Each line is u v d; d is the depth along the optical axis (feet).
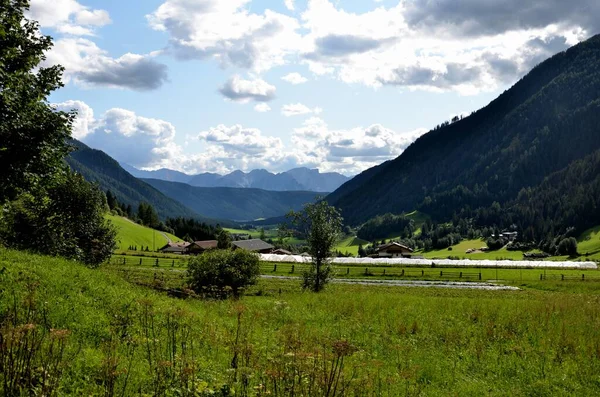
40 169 84.33
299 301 91.71
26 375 25.58
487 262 384.47
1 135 75.46
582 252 629.92
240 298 103.35
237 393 31.58
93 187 124.47
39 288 49.06
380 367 45.52
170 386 31.58
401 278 262.26
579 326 69.41
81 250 119.44
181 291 90.94
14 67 84.28
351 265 351.46
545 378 46.19
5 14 78.13
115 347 37.14
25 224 109.91
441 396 39.68
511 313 79.20
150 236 585.22
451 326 69.46
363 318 73.26
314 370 31.35
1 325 31.50
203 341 46.80
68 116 86.12
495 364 50.96
